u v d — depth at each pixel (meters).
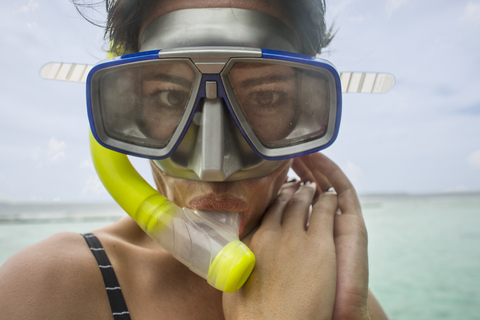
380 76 0.87
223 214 0.64
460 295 2.65
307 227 0.74
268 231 0.67
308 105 0.64
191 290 0.70
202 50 0.57
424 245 4.45
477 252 3.99
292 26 0.69
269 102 0.63
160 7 0.64
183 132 0.60
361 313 0.62
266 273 0.60
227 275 0.56
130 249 0.73
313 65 0.61
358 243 0.70
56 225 6.07
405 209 11.53
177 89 0.61
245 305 0.57
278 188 0.77
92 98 0.63
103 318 0.62
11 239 4.20
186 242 0.61
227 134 0.59
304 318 0.56
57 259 0.63
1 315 0.53
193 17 0.61
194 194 0.63
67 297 0.59
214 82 0.58
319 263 0.62
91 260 0.67
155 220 0.64
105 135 0.65
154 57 0.59
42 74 0.91
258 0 0.63
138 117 0.64
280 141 0.64
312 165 0.87
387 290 2.81
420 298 2.62
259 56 0.58
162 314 0.66
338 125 0.64
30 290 0.57
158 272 0.71
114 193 0.69
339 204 0.80
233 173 0.59
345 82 0.88
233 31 0.60
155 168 0.72
